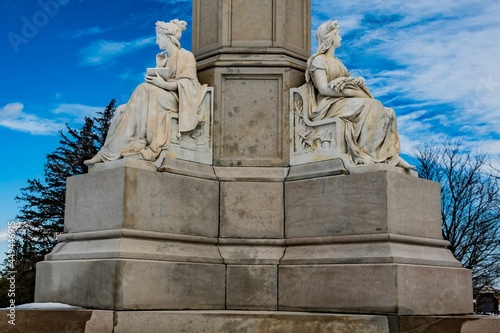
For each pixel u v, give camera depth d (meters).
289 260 9.83
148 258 9.04
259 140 10.66
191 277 9.47
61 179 34.94
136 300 8.79
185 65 10.48
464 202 27.52
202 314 8.38
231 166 10.55
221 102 10.74
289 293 9.72
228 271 9.92
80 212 9.73
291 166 10.46
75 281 9.21
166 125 9.94
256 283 9.87
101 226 9.35
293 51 11.04
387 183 9.23
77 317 8.34
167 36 10.63
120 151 9.70
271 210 10.28
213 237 10.12
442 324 8.53
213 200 10.24
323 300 9.36
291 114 10.61
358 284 9.06
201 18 11.39
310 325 8.30
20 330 8.27
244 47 10.90
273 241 10.10
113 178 9.30
